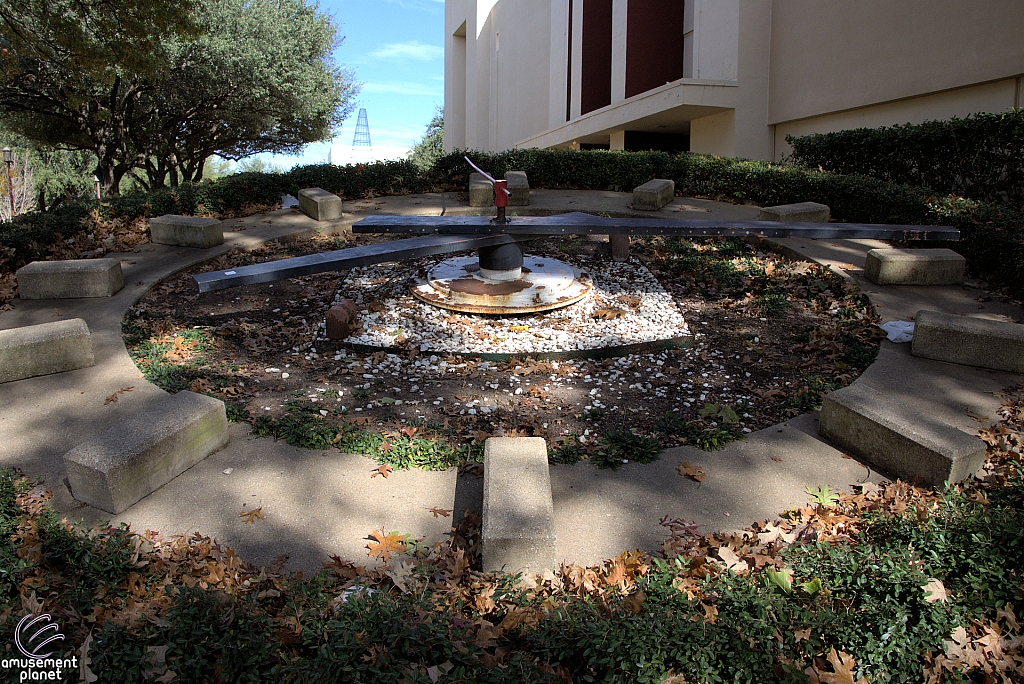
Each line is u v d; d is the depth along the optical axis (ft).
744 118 60.75
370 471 15.37
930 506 13.16
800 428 17.65
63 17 37.70
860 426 15.97
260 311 26.66
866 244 34.01
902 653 9.71
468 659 9.32
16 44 38.86
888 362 21.16
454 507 14.17
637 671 9.13
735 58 60.29
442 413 18.69
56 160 120.67
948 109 42.93
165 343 22.63
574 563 12.46
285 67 76.43
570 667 9.55
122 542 11.91
